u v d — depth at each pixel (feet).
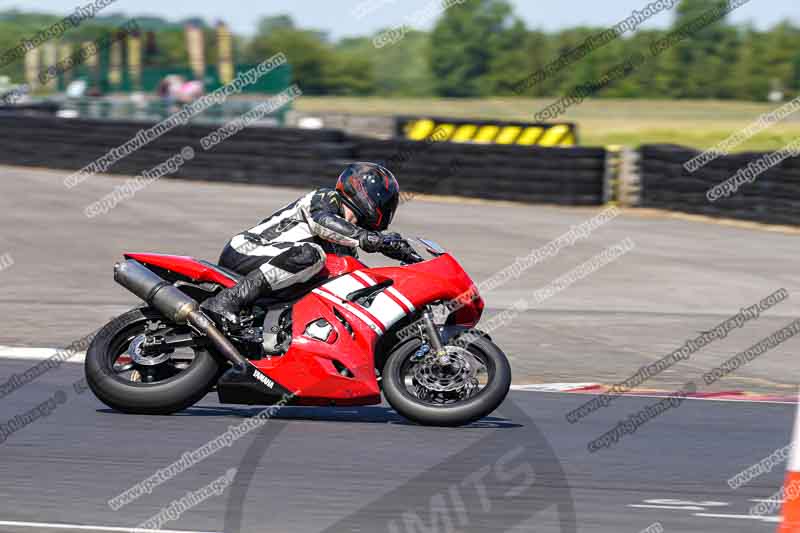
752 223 217.77
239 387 75.05
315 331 75.31
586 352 111.04
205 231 199.31
